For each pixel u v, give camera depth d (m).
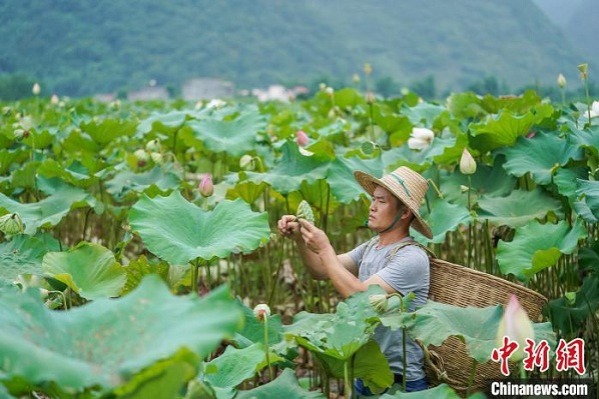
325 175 4.49
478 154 4.93
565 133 4.55
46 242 4.38
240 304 3.31
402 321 2.84
